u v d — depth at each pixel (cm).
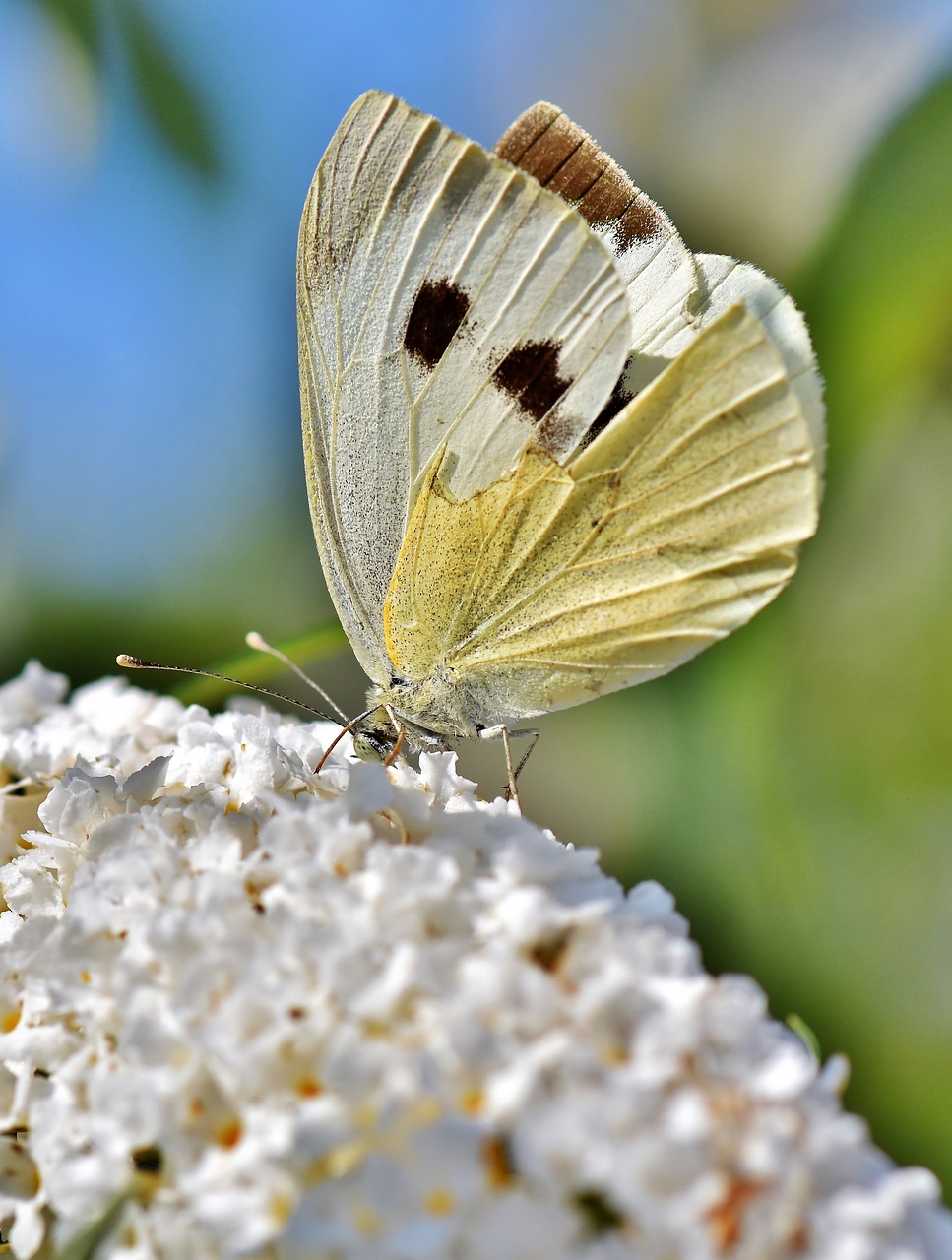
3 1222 20
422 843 20
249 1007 19
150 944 20
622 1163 19
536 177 22
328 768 22
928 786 25
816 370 22
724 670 23
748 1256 19
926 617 25
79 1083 20
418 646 22
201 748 21
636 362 22
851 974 24
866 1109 23
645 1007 19
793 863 23
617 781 25
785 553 22
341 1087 19
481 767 26
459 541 22
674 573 22
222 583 26
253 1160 19
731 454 22
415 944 20
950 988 24
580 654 22
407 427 22
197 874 20
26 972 20
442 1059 19
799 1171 19
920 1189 19
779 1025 20
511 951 20
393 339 22
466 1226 19
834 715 25
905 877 24
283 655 23
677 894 23
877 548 25
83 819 21
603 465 22
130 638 26
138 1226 20
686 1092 19
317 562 26
